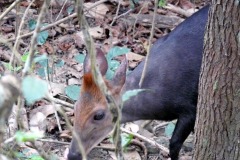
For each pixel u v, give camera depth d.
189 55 8.64
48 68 9.76
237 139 6.88
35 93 3.81
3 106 3.56
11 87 3.61
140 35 11.74
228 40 6.40
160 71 8.64
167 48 8.80
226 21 6.33
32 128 9.27
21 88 3.72
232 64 6.49
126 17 12.08
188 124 8.73
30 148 8.07
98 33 11.70
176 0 12.63
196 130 7.13
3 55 10.66
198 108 7.04
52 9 11.94
